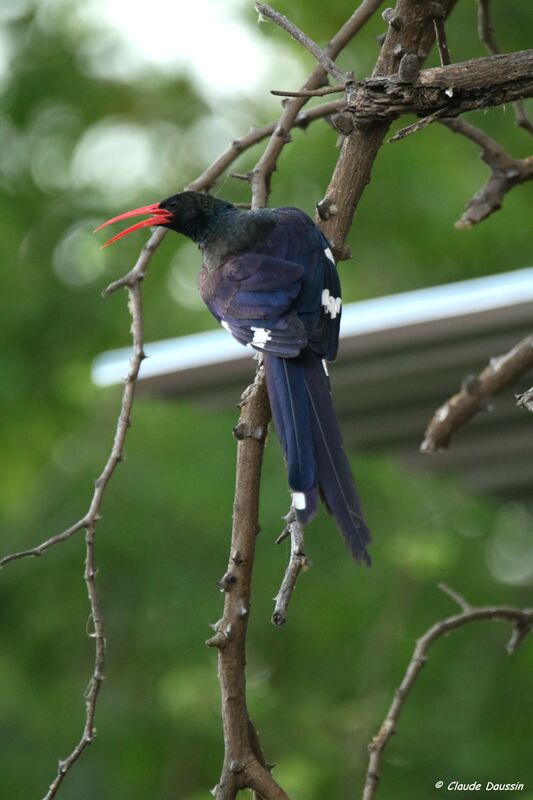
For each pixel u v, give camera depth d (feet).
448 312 27.61
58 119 52.21
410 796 41.83
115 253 49.98
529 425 32.42
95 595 19.06
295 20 49.52
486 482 35.86
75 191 51.26
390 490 44.80
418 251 47.11
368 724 42.63
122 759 44.24
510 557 47.09
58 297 49.42
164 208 23.79
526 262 47.26
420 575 41.88
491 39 25.03
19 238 50.39
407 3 19.77
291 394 19.27
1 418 48.42
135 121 53.36
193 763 44.27
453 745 42.45
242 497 18.15
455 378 30.04
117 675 45.21
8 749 44.47
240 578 17.83
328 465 18.13
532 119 48.42
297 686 44.73
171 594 43.96
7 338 48.75
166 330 49.44
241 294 21.24
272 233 22.13
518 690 43.96
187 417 45.75
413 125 18.52
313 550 44.50
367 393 31.01
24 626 46.06
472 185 46.98
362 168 20.58
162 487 44.65
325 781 42.06
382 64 19.93
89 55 52.75
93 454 47.62
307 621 44.50
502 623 45.06
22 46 52.42
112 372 31.35
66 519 46.09
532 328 27.84
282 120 22.63
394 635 43.88
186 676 41.37
